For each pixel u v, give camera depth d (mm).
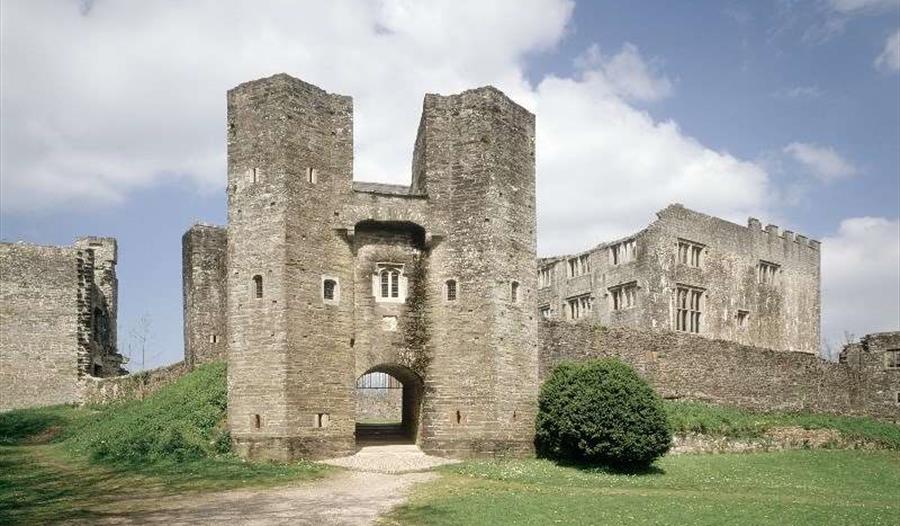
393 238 36469
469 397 35031
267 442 31984
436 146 36812
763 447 43094
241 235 33906
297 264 33219
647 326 53781
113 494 25109
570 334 43938
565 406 33844
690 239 56688
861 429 50000
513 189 36906
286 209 33094
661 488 29453
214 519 21281
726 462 38094
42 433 40656
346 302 34812
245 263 33625
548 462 34250
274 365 32375
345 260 35062
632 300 55719
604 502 24797
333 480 28531
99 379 49438
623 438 32562
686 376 48219
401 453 34875
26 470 29703
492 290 35375
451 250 36188
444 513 22344
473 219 36031
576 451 33781
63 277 51375
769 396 52344
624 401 33000
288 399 32156
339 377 34125
